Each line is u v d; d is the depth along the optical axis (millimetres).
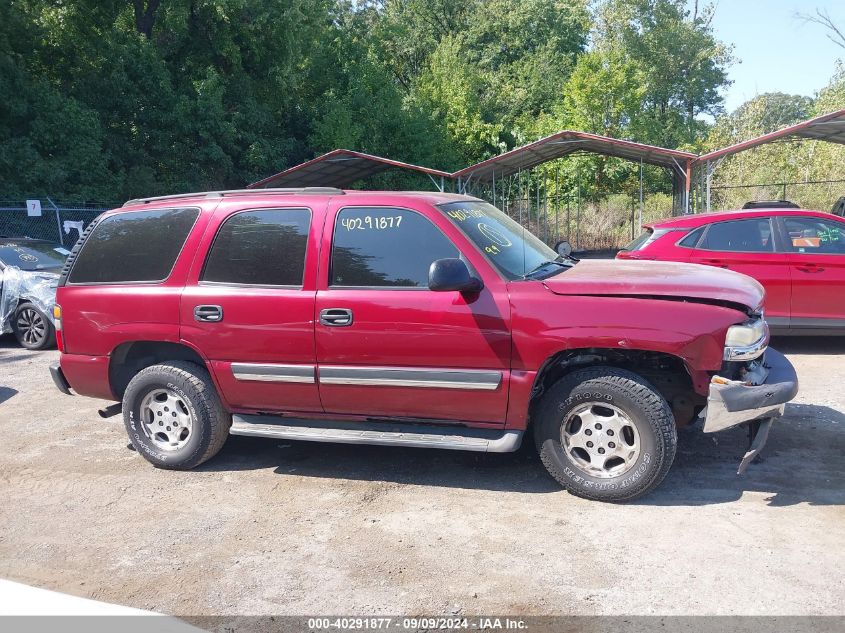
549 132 30344
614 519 3984
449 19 40062
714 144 29359
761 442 4090
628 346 3975
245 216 4773
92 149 19172
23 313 9945
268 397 4703
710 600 3145
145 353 5191
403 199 4512
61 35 21578
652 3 36344
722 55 37000
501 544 3756
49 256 10945
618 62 30125
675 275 4363
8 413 6641
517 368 4152
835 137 17297
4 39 18469
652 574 3387
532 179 28906
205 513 4301
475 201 5121
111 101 20891
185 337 4781
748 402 3941
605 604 3150
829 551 3533
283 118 27312
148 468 5105
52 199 18109
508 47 39750
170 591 3404
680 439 5230
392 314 4312
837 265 7527
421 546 3771
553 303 4086
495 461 4996
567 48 39781
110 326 4977
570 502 4238
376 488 4602
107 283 5055
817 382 6648
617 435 4105
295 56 24562
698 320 3947
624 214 26172
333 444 5527
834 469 4578
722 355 3961
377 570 3537
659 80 36500
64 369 5199
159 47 22656
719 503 4137
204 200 4957
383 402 4461
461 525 4004
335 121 25562
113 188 19891
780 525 3830
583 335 4023
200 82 21969
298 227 4637
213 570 3600
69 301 5137
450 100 30875
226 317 4660
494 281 4230
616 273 4453
